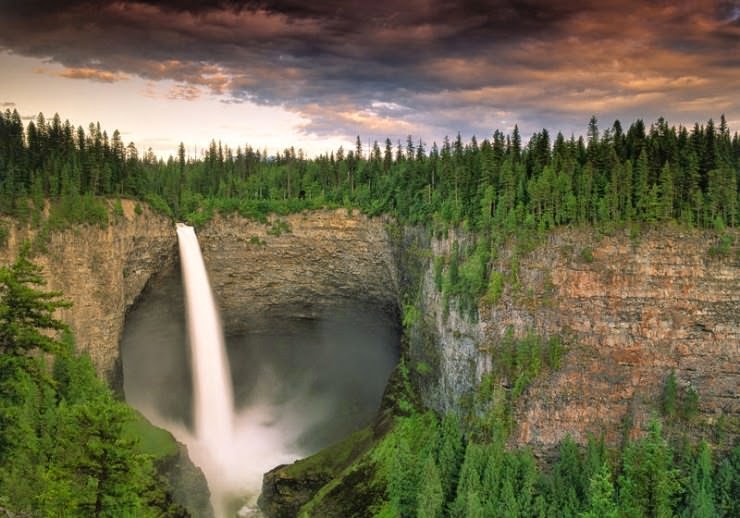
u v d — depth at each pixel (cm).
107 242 10906
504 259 9888
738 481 8431
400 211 12431
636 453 8081
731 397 9250
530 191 10106
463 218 10906
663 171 9669
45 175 11269
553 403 9319
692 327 9344
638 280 9444
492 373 9519
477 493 7781
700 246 9412
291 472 10731
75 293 10369
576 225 9744
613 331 9444
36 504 4122
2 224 9594
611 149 10938
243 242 13312
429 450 9269
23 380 3638
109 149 12362
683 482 8162
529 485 8225
